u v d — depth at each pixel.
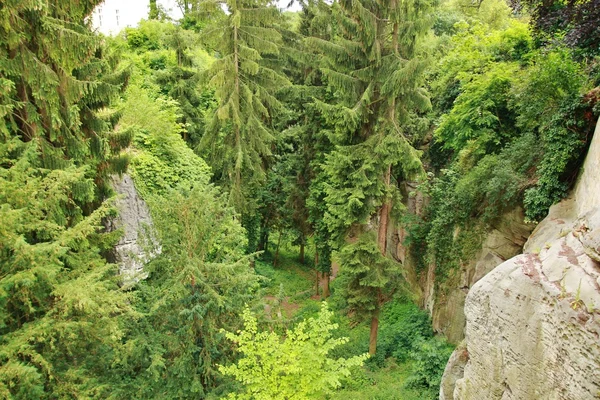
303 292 19.50
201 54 24.89
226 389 7.59
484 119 11.59
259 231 21.23
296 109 19.03
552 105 9.30
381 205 13.45
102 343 6.48
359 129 13.26
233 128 16.03
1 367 4.66
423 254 15.37
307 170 18.05
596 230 5.53
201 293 7.84
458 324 11.92
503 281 6.71
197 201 8.08
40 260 5.18
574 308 5.20
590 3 8.59
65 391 5.54
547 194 8.53
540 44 12.29
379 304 12.98
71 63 6.99
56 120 6.98
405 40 11.31
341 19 11.62
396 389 11.02
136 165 11.52
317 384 6.91
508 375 6.41
